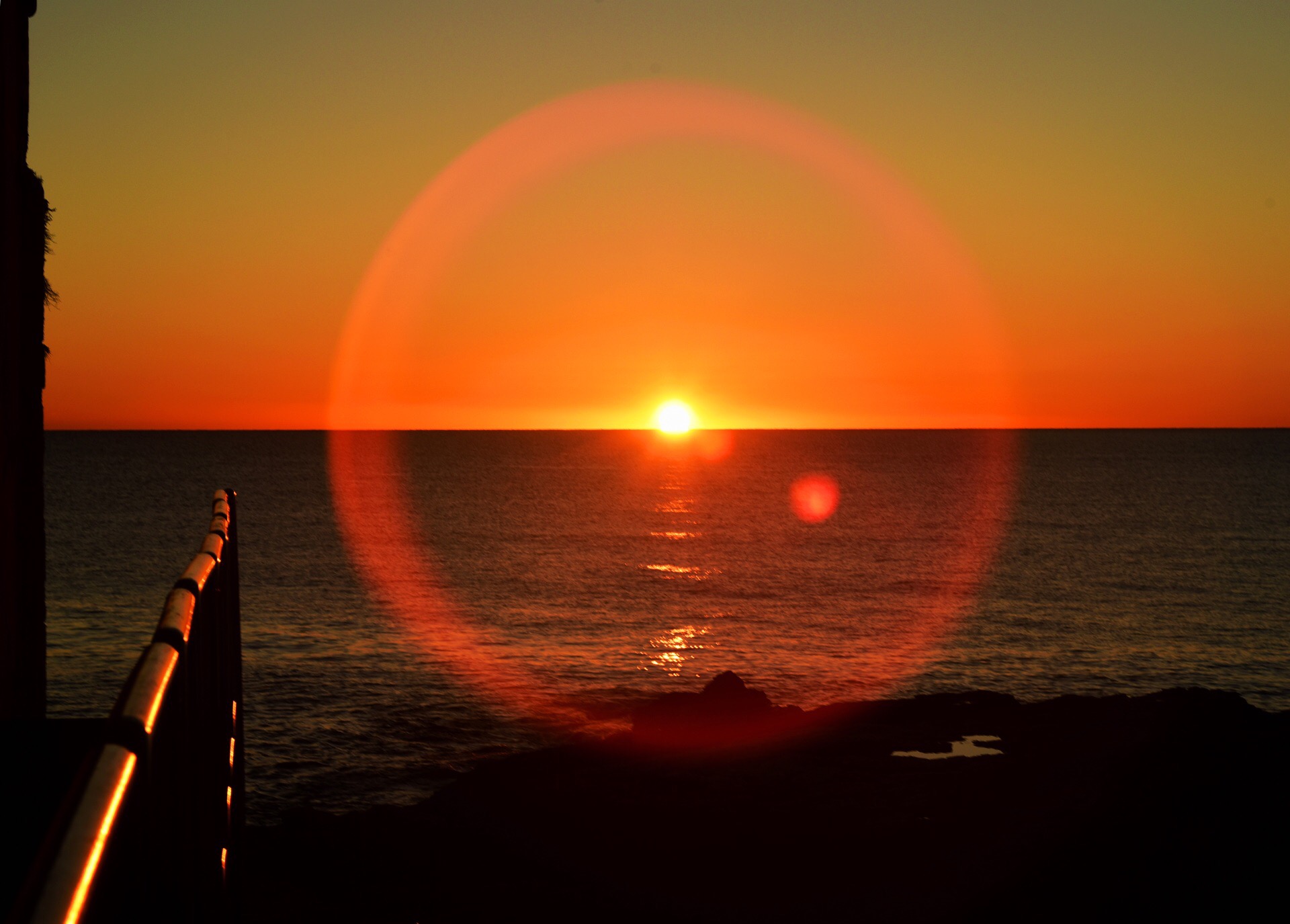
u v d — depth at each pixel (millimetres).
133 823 1354
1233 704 22922
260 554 81062
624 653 45219
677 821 18328
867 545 89500
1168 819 16000
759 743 24875
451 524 105562
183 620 2326
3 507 5500
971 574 72625
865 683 40188
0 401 5473
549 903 15328
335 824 19266
